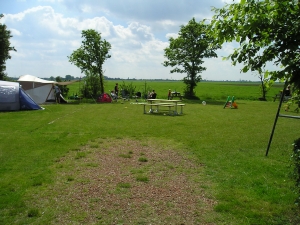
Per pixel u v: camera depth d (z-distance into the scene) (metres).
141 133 9.87
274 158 6.67
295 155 3.87
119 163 6.34
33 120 12.84
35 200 4.36
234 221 3.75
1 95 16.34
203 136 9.34
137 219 3.80
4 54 36.75
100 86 28.69
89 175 5.51
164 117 14.38
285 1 2.86
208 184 5.04
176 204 4.25
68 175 5.49
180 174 5.60
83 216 3.87
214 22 3.36
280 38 2.96
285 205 4.17
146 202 4.32
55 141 8.45
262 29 2.97
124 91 29.45
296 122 12.77
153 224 3.68
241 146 7.89
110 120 13.06
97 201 4.34
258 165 6.08
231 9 3.21
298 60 3.04
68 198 4.44
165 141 8.62
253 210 4.04
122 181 5.19
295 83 3.22
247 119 13.80
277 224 3.67
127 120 13.13
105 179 5.29
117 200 4.38
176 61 32.25
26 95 17.38
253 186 4.92
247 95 40.19
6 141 8.37
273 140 8.70
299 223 3.69
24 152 7.13
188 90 33.41
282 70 3.30
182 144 8.20
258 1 3.00
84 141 8.48
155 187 4.91
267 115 15.59
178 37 31.47
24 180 5.18
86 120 12.99
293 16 2.92
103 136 9.28
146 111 17.19
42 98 23.28
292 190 4.32
